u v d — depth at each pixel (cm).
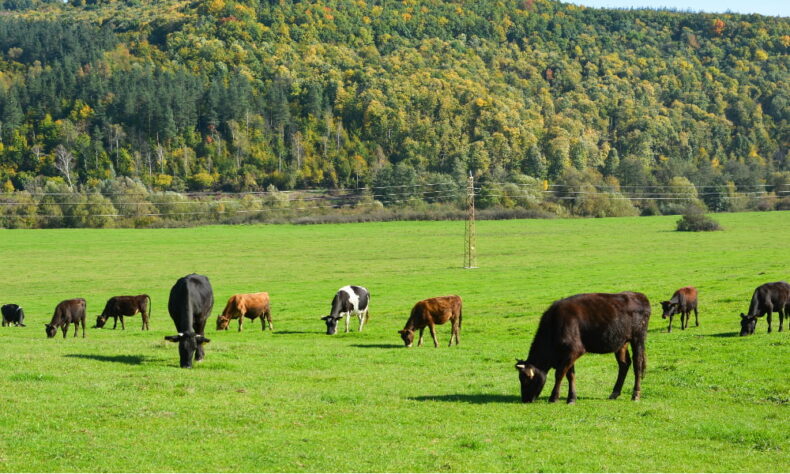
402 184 18538
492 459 1370
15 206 14662
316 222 15150
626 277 6350
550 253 9662
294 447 1420
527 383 1808
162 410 1669
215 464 1318
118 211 15462
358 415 1680
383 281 6912
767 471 1346
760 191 18888
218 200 17662
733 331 3169
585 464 1356
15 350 2611
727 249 9325
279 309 5059
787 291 2997
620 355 1855
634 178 19350
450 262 8931
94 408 1669
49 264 9019
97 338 3466
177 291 2375
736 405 1861
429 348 3034
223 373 2195
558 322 1766
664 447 1473
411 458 1367
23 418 1574
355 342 3356
